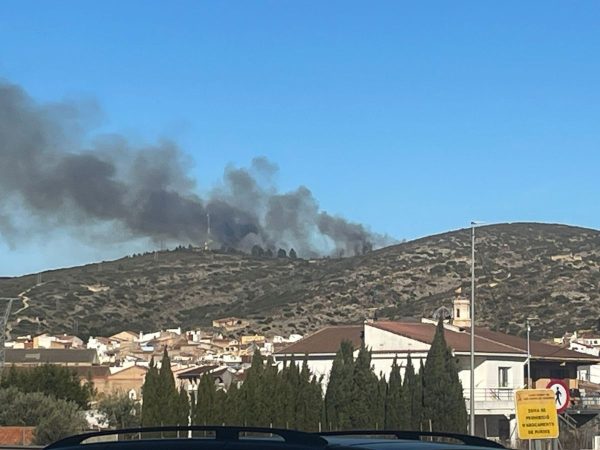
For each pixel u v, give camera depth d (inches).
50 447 235.3
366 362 2477.9
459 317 3449.8
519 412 1073.5
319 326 6289.4
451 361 2411.4
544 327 5265.8
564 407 1102.4
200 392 2497.5
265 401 2463.1
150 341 5890.8
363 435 240.7
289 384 2500.0
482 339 2903.5
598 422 2506.2
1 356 3142.2
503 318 5502.0
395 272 6673.2
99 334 6742.1
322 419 2474.2
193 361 4690.0
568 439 2142.0
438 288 6264.8
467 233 7012.8
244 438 215.3
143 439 225.3
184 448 211.9
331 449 197.9
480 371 2778.1
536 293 5777.6
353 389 2452.0
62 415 2578.7
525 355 2844.5
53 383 3112.7
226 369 3754.9
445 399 2377.0
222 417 2464.3
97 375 4037.9
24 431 2491.4
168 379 2544.3
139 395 3688.5
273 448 203.5
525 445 2079.2
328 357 3068.4
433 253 6811.0
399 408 2416.3
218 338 6190.9
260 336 6127.0
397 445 210.5
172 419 2500.0
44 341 5531.5
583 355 3048.7
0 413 2655.0
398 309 6058.1
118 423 2881.4
